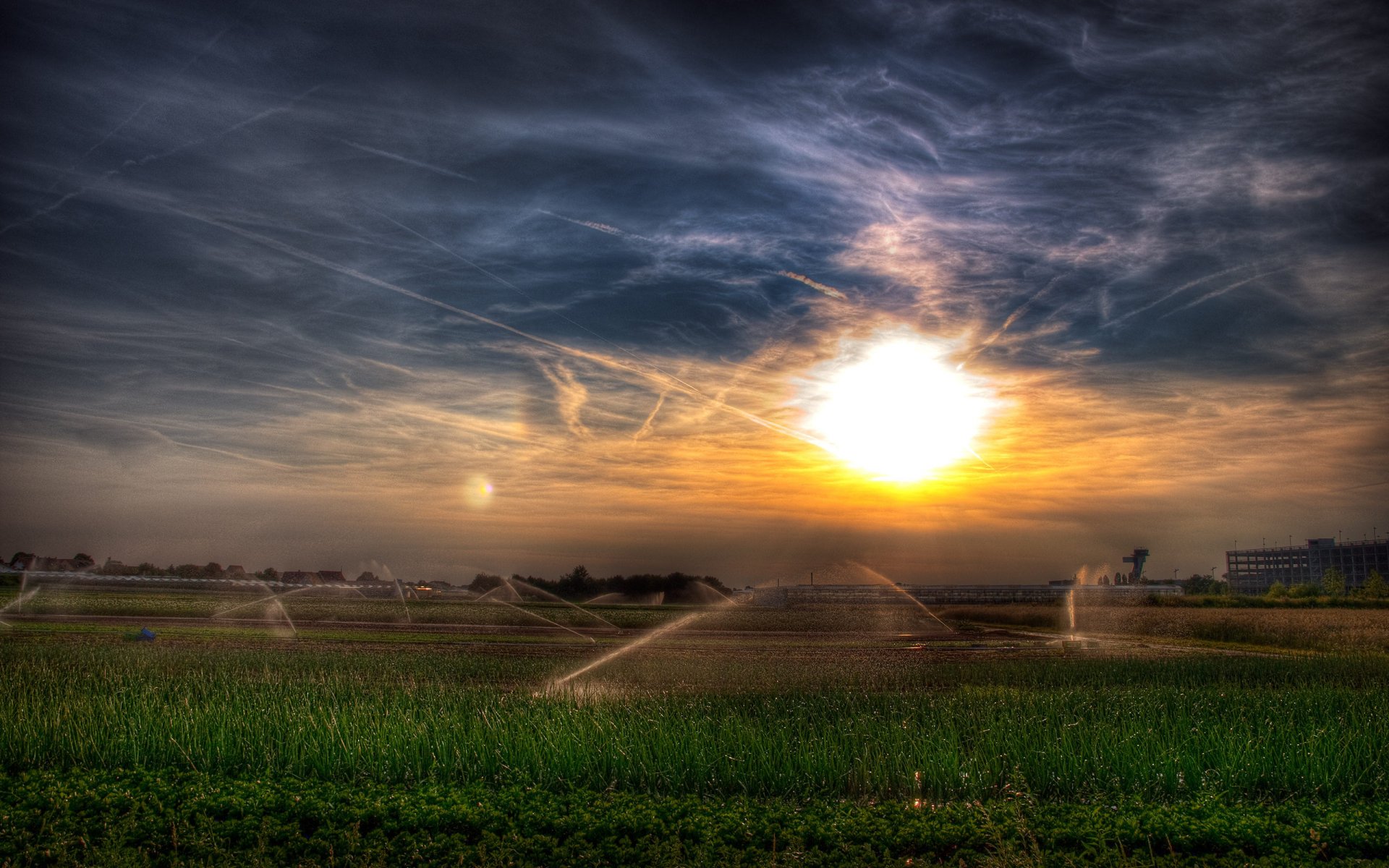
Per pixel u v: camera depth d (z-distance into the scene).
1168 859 8.79
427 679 22.59
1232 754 11.99
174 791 10.82
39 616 49.81
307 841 9.21
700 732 13.16
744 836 9.33
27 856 8.79
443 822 9.77
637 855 8.85
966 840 9.34
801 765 11.88
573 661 28.84
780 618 66.19
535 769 12.01
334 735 12.90
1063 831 9.40
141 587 91.25
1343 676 25.47
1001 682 23.31
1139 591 90.69
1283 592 103.56
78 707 15.04
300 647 33.00
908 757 12.09
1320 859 9.09
